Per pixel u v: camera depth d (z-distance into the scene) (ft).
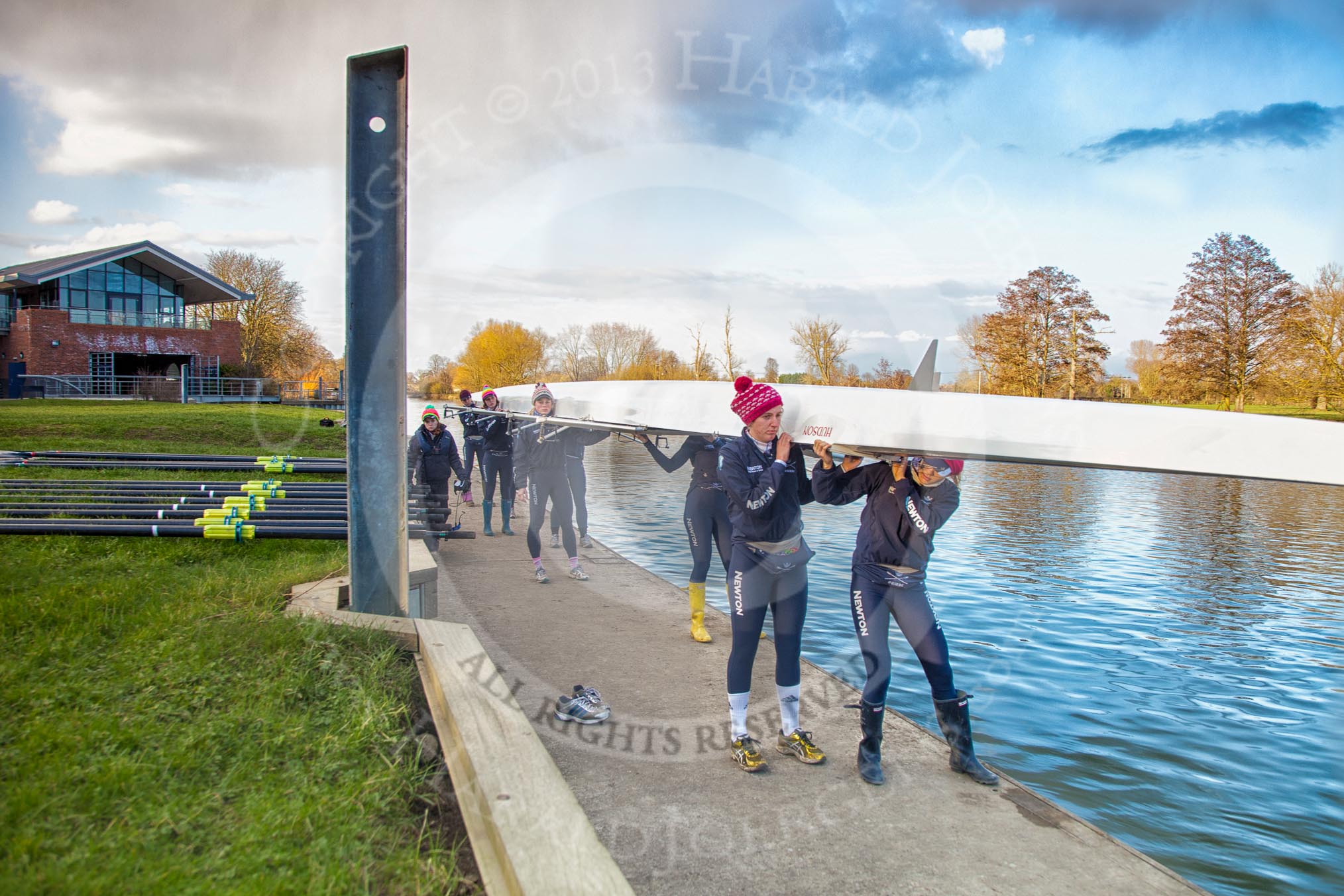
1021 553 29.71
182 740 7.50
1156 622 21.08
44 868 5.51
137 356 114.52
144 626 10.72
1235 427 7.79
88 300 107.76
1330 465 7.42
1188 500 51.93
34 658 9.29
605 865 5.70
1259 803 11.59
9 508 19.17
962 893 6.95
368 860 6.13
